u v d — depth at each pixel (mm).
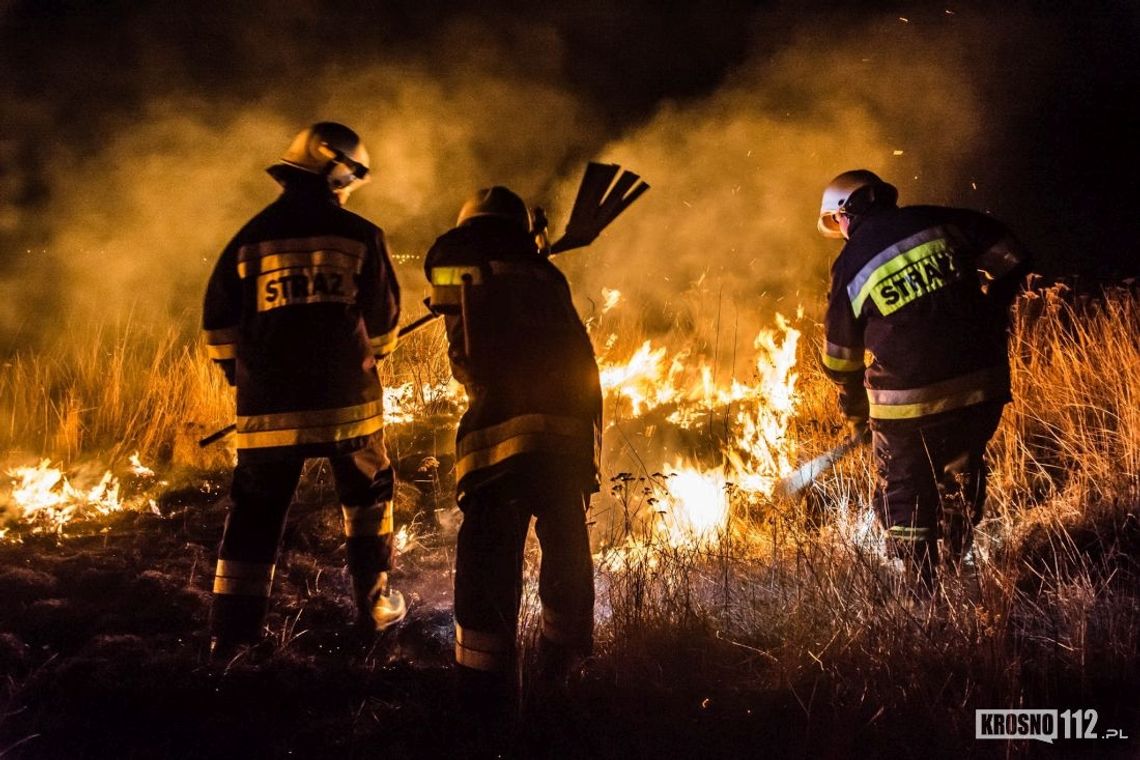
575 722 3654
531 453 3730
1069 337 6605
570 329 3930
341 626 4543
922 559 4383
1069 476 5453
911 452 4410
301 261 4148
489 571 3686
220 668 4055
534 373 3803
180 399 6805
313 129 4281
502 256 3904
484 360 3818
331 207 4250
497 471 3723
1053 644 3982
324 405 4125
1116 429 5758
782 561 4754
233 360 4266
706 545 4949
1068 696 3701
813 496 5375
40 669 4074
